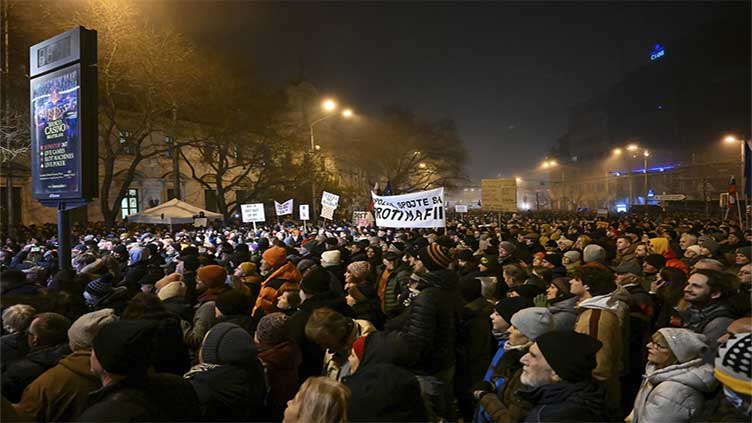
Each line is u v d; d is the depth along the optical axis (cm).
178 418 271
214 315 476
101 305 555
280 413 404
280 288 580
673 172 7644
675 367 306
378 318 591
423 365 400
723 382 242
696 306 420
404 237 1362
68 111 641
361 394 252
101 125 3238
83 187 628
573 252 755
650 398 304
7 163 2791
